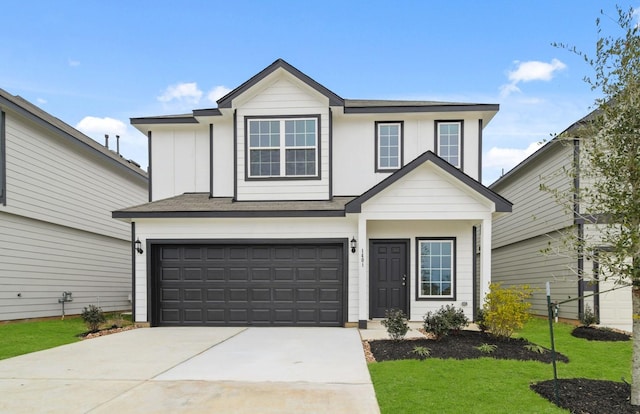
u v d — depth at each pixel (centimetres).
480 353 643
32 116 1130
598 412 402
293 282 1009
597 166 443
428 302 1039
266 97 1114
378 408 427
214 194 1171
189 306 1018
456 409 415
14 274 1098
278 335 864
